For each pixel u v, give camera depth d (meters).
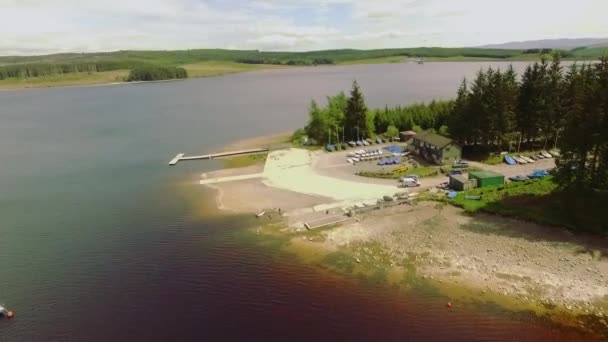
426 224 64.19
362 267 53.91
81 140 144.75
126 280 53.34
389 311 45.22
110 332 43.78
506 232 59.69
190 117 186.75
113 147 132.25
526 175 82.69
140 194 85.94
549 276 49.19
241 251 59.59
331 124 122.44
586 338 39.94
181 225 69.25
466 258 54.22
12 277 55.06
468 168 90.69
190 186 89.69
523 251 54.59
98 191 89.19
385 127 130.25
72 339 43.00
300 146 121.38
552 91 98.88
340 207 72.69
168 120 181.00
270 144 127.81
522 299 45.78
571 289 46.69
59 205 81.56
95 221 72.75
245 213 72.88
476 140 104.12
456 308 45.09
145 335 43.12
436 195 74.19
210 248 60.88
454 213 67.12
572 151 64.06
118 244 63.44
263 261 56.59
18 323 45.72
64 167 110.38
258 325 43.91
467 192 73.88
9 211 79.12
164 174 99.94
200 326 44.16
